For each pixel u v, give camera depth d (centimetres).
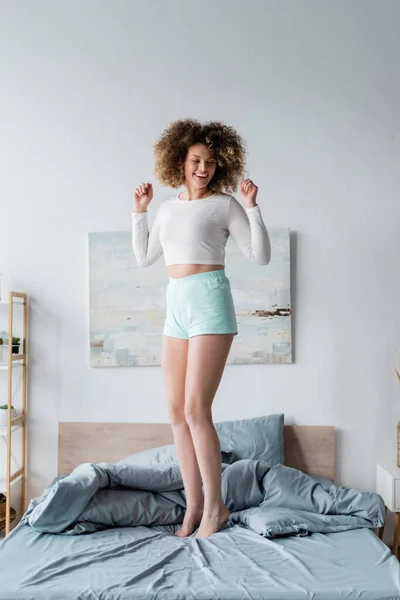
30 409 395
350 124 391
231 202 283
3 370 397
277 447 364
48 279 398
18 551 256
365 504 308
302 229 390
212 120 395
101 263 391
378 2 394
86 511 281
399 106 391
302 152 392
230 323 277
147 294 389
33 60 402
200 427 274
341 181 390
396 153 390
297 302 389
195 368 273
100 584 221
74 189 398
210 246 279
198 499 290
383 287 387
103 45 400
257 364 387
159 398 390
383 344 386
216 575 231
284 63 394
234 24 396
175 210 283
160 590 217
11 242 399
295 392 387
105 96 399
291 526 282
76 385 394
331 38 394
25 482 394
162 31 398
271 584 223
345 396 385
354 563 246
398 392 385
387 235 388
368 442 384
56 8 403
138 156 397
